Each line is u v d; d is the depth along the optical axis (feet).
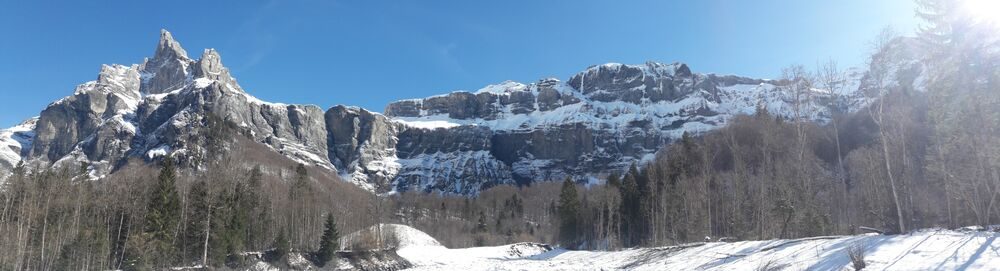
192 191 240.94
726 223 271.69
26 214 202.08
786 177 239.71
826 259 106.73
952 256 88.69
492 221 560.20
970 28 149.79
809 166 240.73
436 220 561.43
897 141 180.96
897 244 104.83
